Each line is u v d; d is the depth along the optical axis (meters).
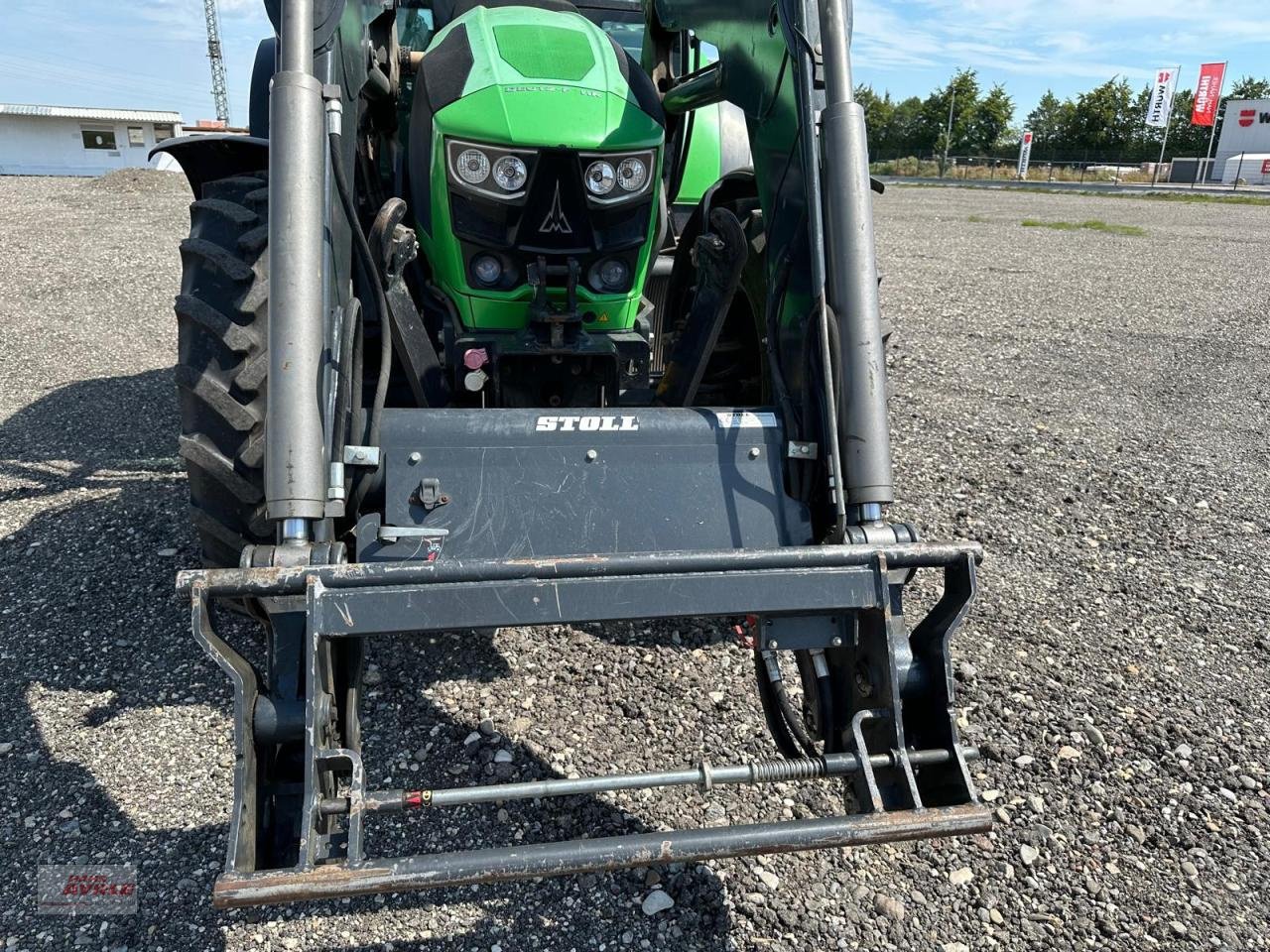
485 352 2.69
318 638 1.67
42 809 2.24
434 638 2.98
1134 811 2.40
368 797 1.61
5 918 1.95
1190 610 3.38
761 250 2.90
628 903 2.07
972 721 2.72
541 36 2.83
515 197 2.65
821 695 2.07
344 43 2.36
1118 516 4.18
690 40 3.72
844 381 2.10
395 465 2.17
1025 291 10.09
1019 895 2.13
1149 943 2.02
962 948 1.99
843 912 2.07
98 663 2.78
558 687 2.77
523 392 2.78
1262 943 2.03
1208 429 5.44
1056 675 2.95
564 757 2.49
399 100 3.25
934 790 1.86
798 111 2.33
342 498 2.02
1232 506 4.32
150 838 2.17
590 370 2.79
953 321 8.33
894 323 8.16
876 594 1.85
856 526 2.05
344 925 1.98
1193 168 43.38
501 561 1.75
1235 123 46.75
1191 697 2.87
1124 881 2.18
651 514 2.19
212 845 2.16
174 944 1.91
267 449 1.88
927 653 1.91
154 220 13.10
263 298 2.35
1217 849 2.29
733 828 1.63
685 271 3.44
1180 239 15.87
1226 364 6.96
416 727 2.58
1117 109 52.62
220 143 2.70
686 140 3.58
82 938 1.91
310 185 1.94
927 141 58.56
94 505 3.82
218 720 2.57
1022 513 4.17
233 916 1.98
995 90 57.47
